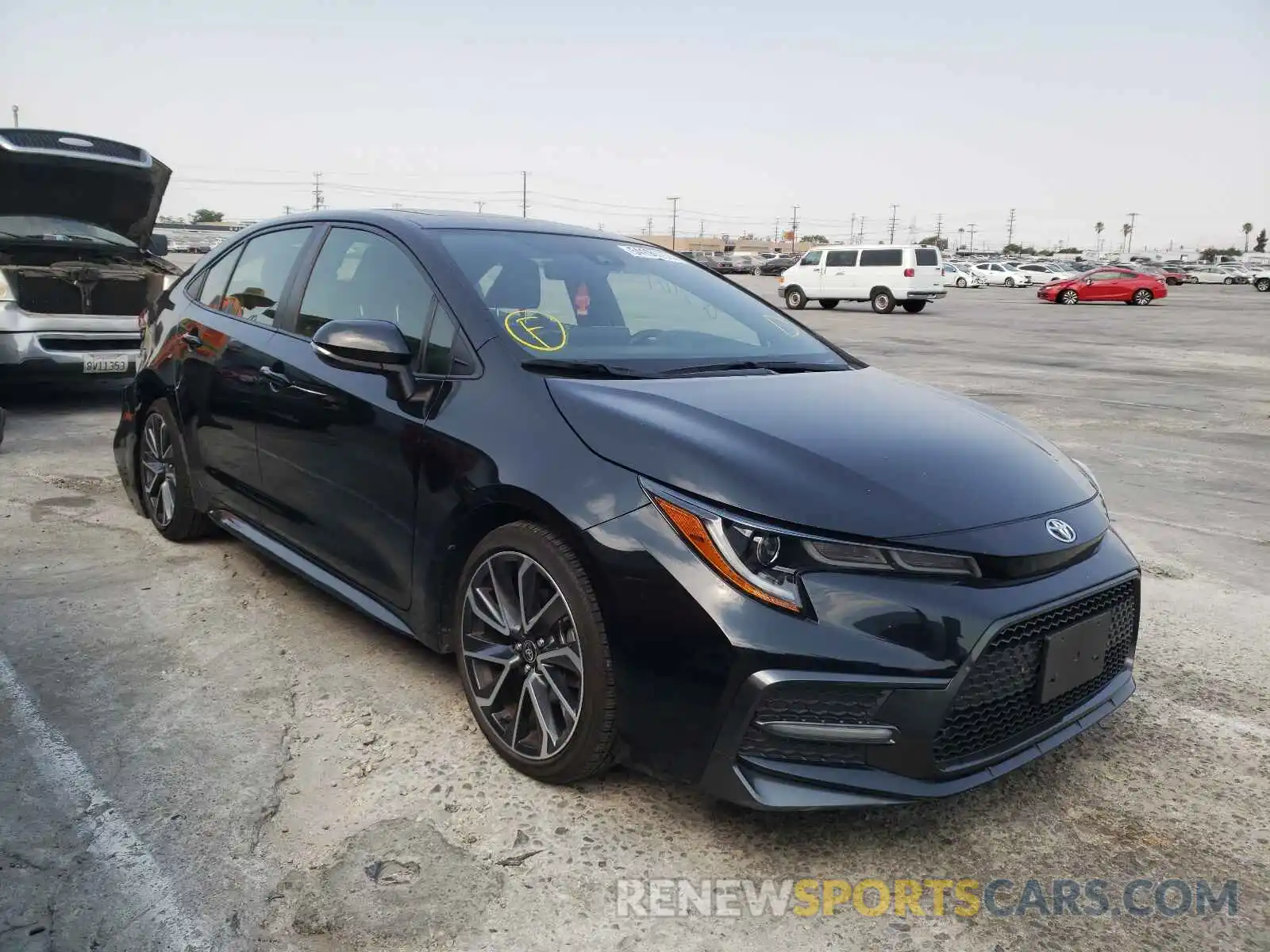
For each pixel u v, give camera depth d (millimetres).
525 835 2441
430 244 3283
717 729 2250
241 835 2395
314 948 2033
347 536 3246
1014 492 2562
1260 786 2824
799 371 3332
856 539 2258
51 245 7898
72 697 3053
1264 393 11391
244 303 4012
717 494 2312
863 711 2230
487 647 2770
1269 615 4191
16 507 5027
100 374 7832
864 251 29000
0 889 2168
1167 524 5633
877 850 2465
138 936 2043
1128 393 11297
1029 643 2402
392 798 2572
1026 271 54469
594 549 2396
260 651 3432
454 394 2867
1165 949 2150
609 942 2096
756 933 2148
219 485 4023
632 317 3387
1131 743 3055
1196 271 62844
